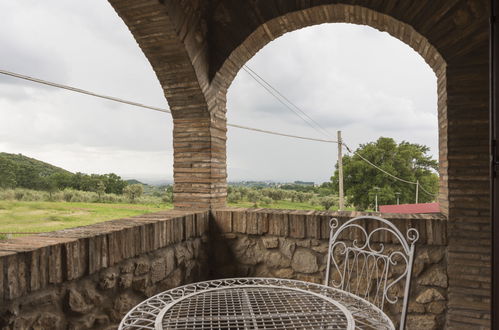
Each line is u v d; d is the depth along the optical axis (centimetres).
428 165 1770
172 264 255
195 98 323
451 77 263
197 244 293
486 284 243
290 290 174
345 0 289
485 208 246
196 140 330
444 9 263
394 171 1725
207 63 325
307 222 283
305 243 287
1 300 134
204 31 319
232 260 311
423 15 271
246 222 304
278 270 295
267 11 313
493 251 126
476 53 256
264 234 300
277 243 296
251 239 305
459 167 256
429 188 1745
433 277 255
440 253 254
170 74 315
